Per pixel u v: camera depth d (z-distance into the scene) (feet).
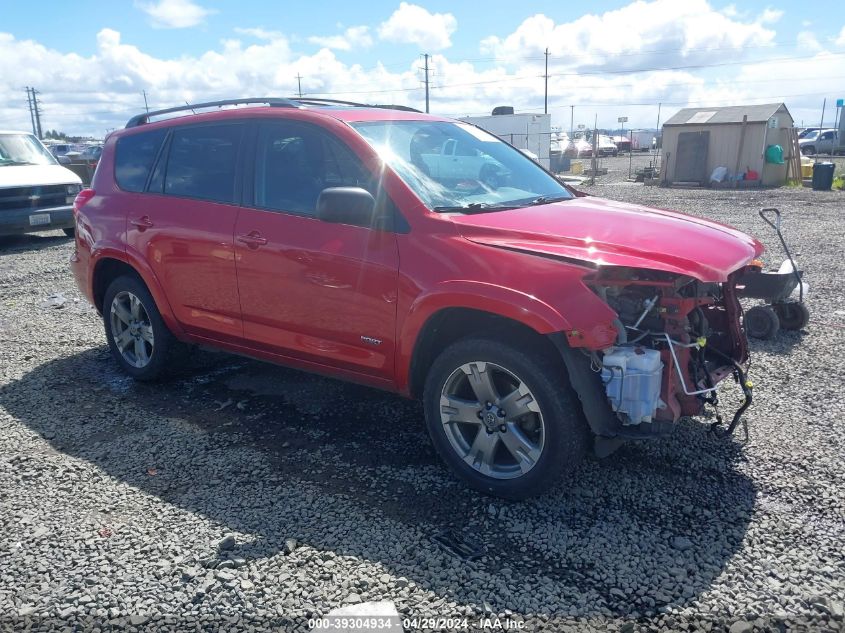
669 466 13.32
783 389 17.02
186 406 16.70
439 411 12.60
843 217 51.67
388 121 15.12
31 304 27.27
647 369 11.07
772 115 81.97
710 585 9.91
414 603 9.63
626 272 11.50
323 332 14.02
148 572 10.38
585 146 163.02
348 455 14.05
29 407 16.76
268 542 11.08
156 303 17.16
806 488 12.41
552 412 11.34
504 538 11.12
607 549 10.80
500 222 12.57
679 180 88.12
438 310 12.17
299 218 14.21
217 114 16.38
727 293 13.44
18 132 46.24
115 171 18.33
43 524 11.68
